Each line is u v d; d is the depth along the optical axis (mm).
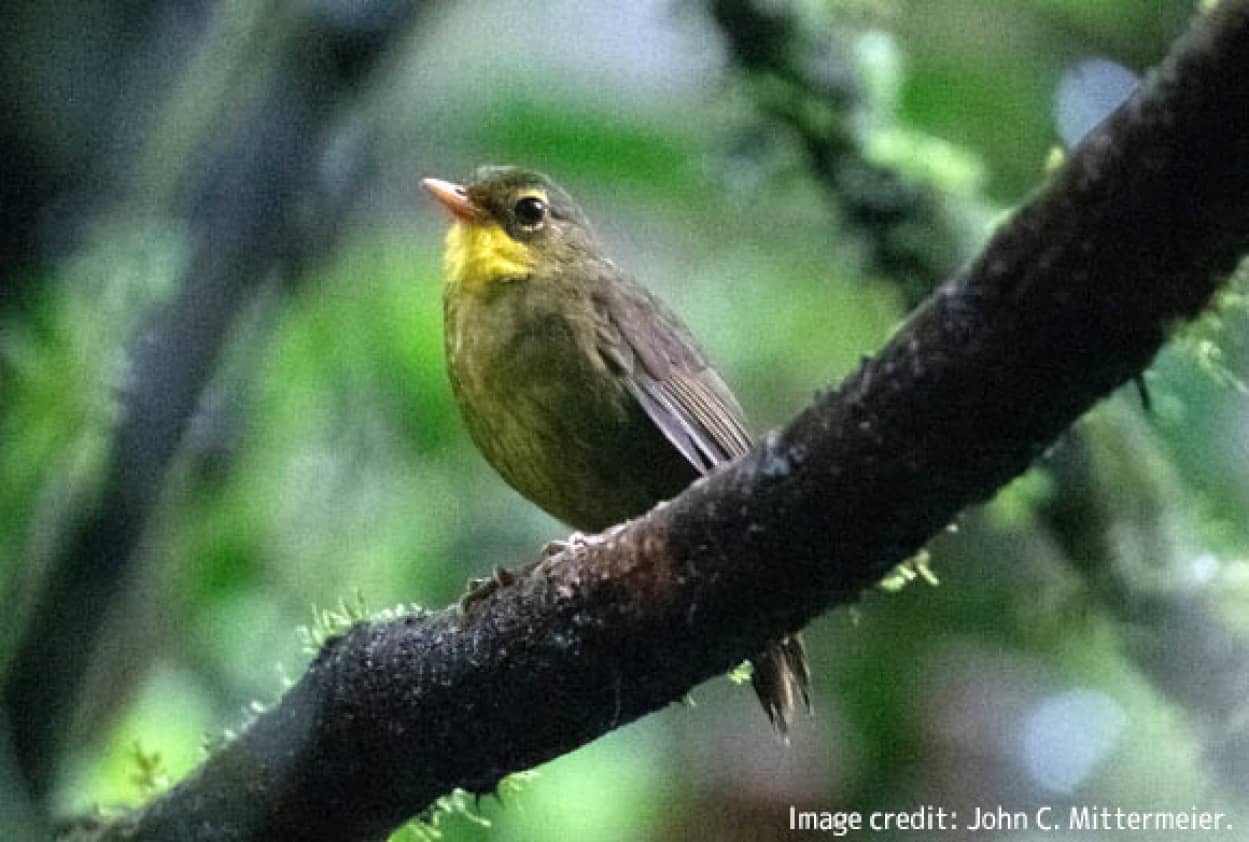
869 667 12961
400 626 6930
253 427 11812
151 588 9750
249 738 7297
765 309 13680
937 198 10773
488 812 10984
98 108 8469
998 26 13219
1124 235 5020
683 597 6141
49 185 8398
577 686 6531
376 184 12039
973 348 5293
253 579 11711
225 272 9648
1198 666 9539
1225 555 10320
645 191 13789
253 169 9891
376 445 12117
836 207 10859
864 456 5570
